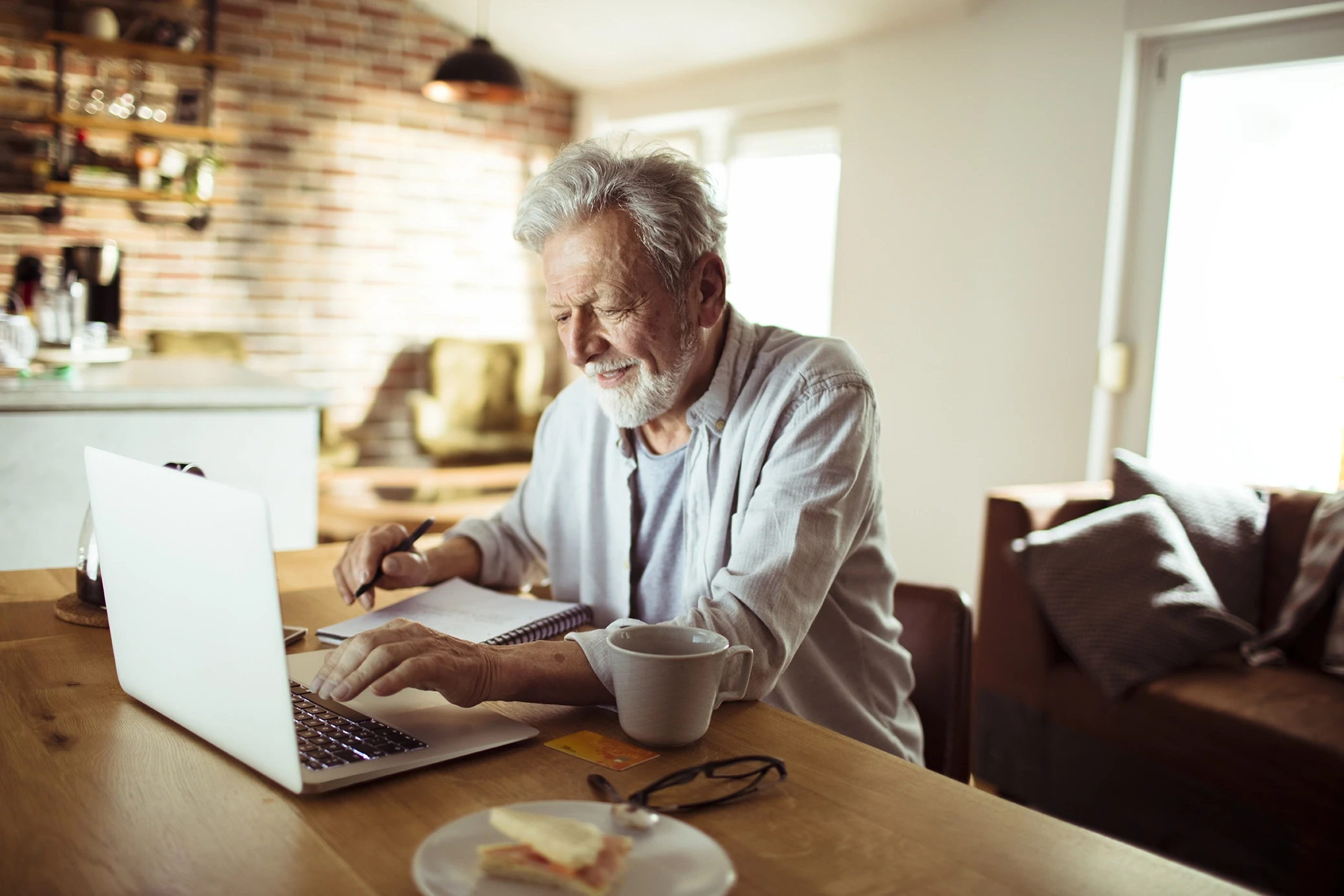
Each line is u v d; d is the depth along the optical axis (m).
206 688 0.82
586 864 0.60
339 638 1.13
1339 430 2.73
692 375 1.24
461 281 5.48
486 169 5.48
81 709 0.91
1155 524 2.37
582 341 1.15
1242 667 2.20
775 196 4.65
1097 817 2.27
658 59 4.79
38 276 3.64
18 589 1.32
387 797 0.75
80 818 0.71
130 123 4.37
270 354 5.01
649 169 1.12
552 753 0.85
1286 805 1.88
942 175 3.64
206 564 0.78
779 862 0.68
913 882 0.66
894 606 1.41
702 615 1.01
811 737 0.91
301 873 0.64
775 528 1.10
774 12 3.92
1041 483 3.37
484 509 4.76
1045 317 3.33
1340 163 2.71
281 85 4.91
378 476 4.66
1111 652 2.22
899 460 3.84
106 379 2.67
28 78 4.36
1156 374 3.14
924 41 3.69
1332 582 2.22
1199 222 3.04
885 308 3.88
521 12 4.72
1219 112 2.98
